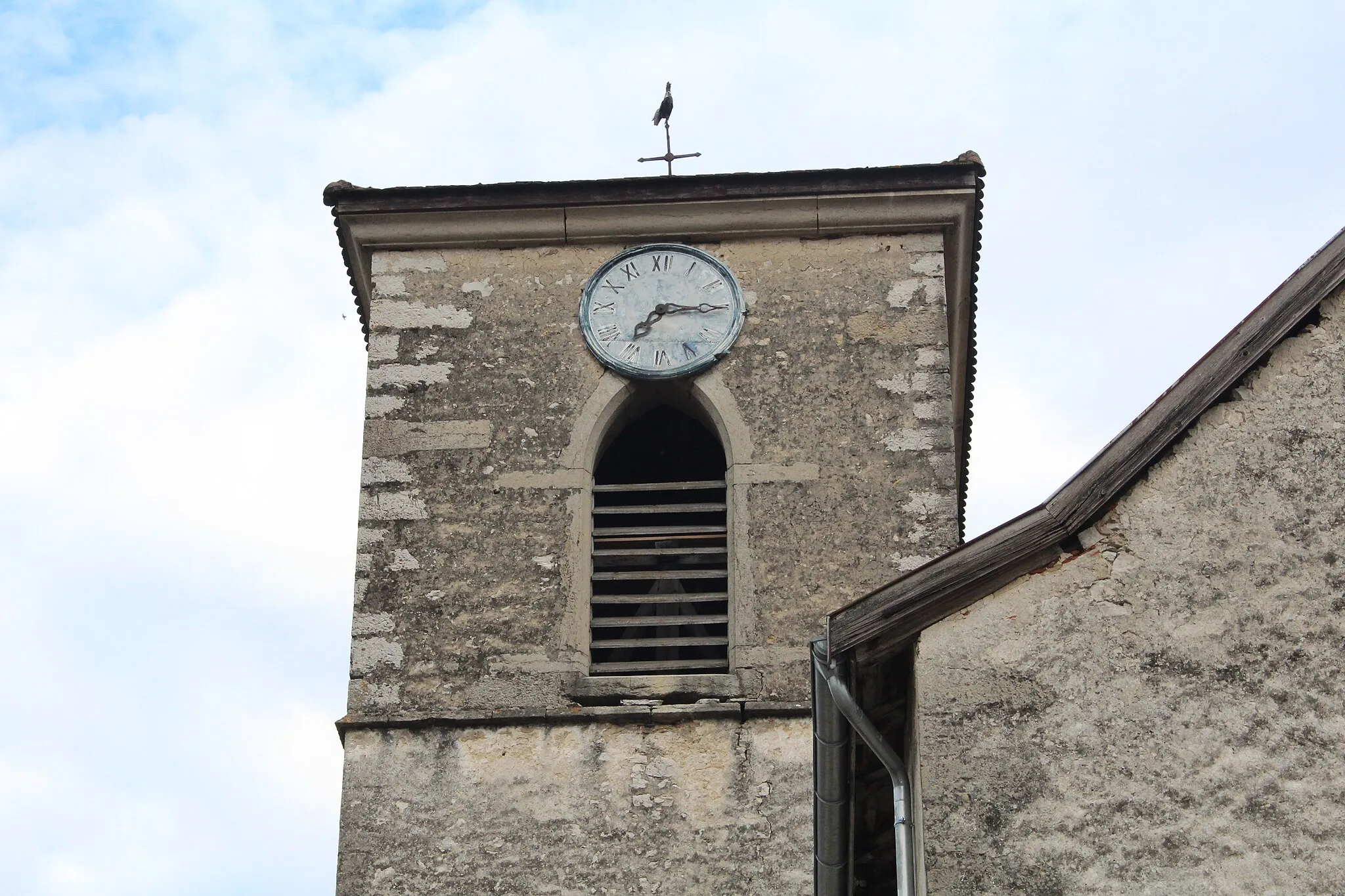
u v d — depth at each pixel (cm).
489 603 1712
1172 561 1111
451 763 1636
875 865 1282
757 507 1748
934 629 1115
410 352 1823
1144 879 1047
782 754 1630
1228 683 1081
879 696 1153
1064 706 1088
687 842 1598
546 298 1848
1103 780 1070
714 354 1809
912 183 1867
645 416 1862
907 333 1823
